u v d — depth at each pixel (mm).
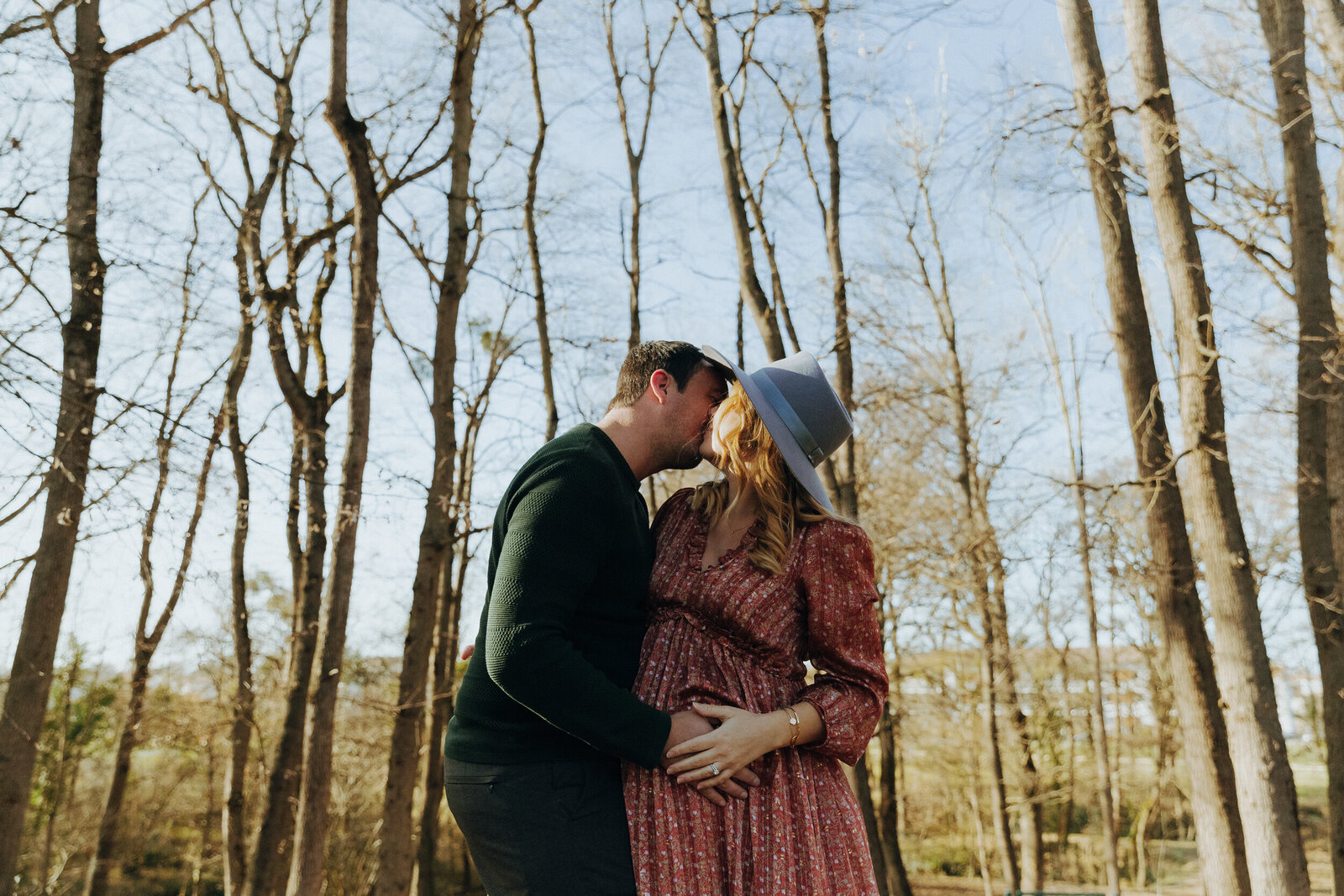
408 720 8562
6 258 6336
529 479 1822
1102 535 8328
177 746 12617
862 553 1925
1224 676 6988
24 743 6539
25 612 6613
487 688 1793
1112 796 21500
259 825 9547
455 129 9031
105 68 7430
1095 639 18188
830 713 1812
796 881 1735
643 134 12242
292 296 10484
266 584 14133
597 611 1839
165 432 5918
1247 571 7027
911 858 23547
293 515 7941
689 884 1677
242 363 10562
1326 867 21500
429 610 8680
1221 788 7055
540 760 1736
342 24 7859
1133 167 8250
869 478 15398
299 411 10164
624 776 1775
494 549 1970
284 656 11805
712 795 1735
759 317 7836
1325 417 8109
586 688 1625
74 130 7281
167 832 18484
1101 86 7609
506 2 8773
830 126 10148
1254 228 8289
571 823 1705
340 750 14977
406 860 8375
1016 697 17203
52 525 6672
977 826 19672
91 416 6695
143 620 11852
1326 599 7801
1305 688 22109
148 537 6035
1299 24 8039
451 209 9016
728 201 8078
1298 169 8016
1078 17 7773
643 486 13570
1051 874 23125
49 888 15469
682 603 1901
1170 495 7508
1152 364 7684
